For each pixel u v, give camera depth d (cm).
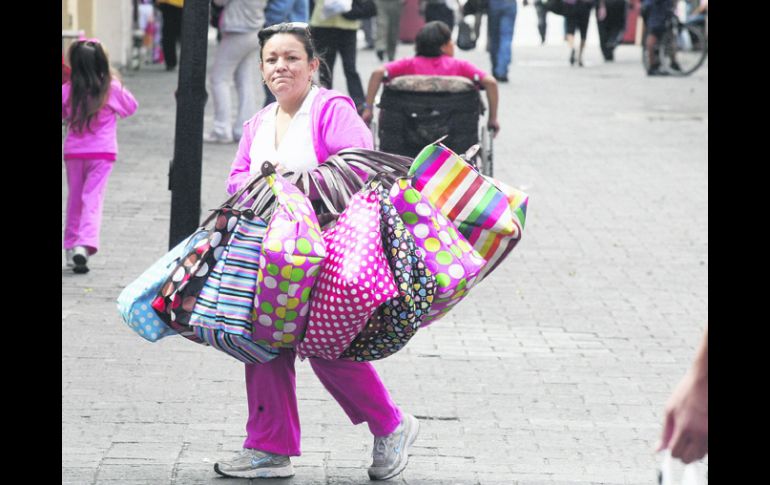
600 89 5456
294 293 1120
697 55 6050
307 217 1137
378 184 1155
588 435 1480
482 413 1555
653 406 1603
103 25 5472
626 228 2756
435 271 1155
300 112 1242
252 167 1263
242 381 1648
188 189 1930
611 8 6875
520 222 1239
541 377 1719
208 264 1162
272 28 1254
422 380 1688
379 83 2717
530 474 1334
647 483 1312
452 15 6034
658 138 4069
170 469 1310
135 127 3869
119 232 2512
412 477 1313
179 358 1738
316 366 1256
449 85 2592
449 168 1211
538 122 4388
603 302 2158
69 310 1947
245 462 1283
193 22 1897
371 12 3728
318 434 1449
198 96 1914
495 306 2112
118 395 1565
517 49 7806
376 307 1115
